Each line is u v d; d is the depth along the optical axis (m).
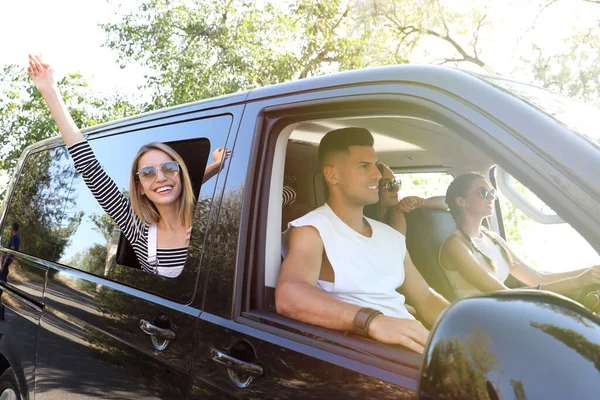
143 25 22.70
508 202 2.99
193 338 1.91
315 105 1.77
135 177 2.43
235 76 21.20
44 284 2.94
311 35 20.33
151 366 2.07
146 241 2.29
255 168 1.94
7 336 3.23
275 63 20.31
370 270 2.09
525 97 1.45
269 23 21.05
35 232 3.30
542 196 1.21
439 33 16.36
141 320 2.15
